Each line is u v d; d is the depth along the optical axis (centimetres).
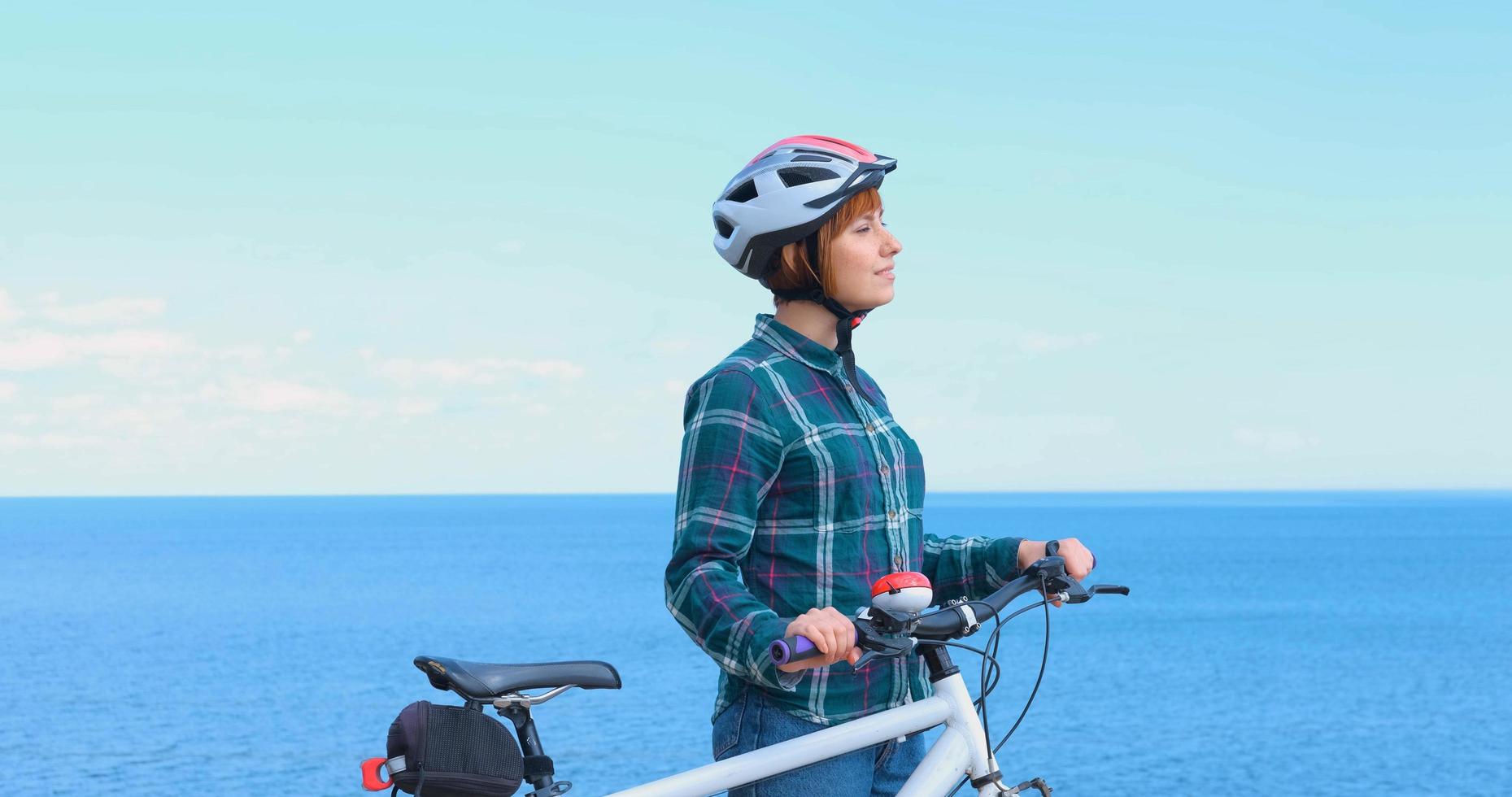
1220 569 11762
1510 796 2750
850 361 242
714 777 205
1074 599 229
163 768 2981
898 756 238
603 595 8581
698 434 224
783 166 232
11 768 3009
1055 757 3158
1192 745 3356
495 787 198
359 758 3061
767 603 225
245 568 11888
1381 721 3884
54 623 7012
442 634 6169
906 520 239
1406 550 15088
